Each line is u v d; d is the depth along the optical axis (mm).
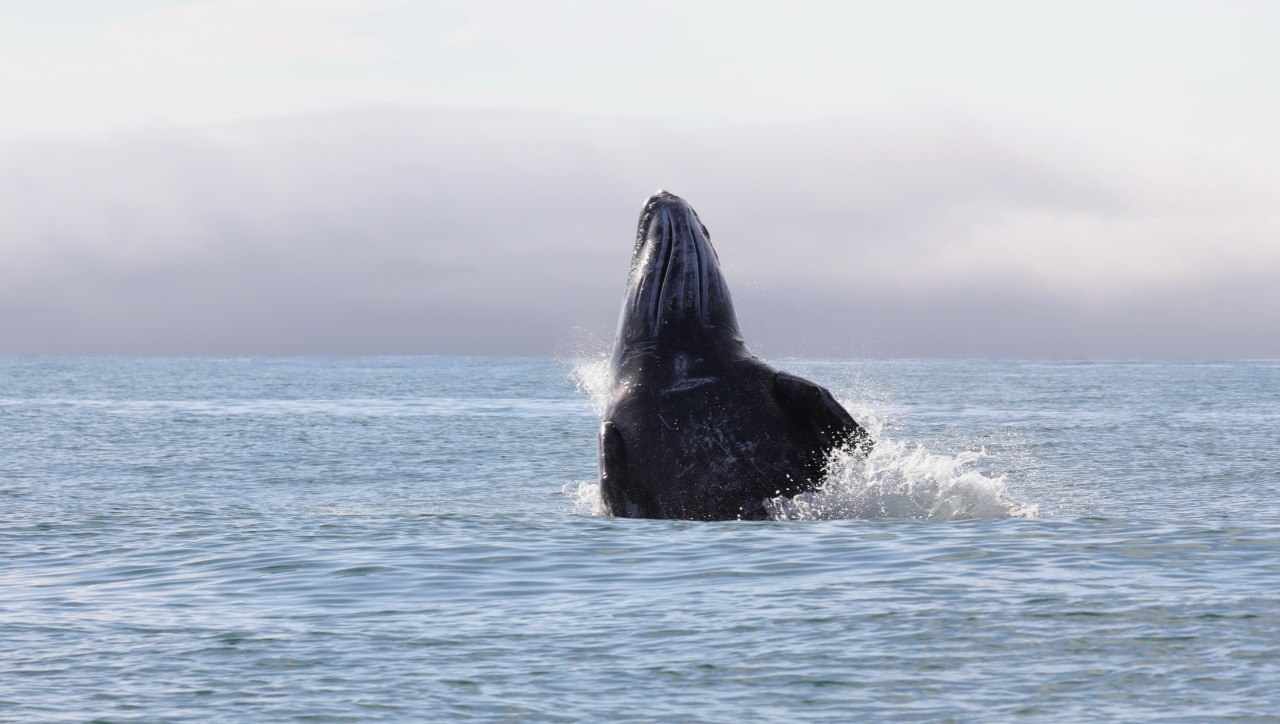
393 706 37750
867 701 37375
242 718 36781
